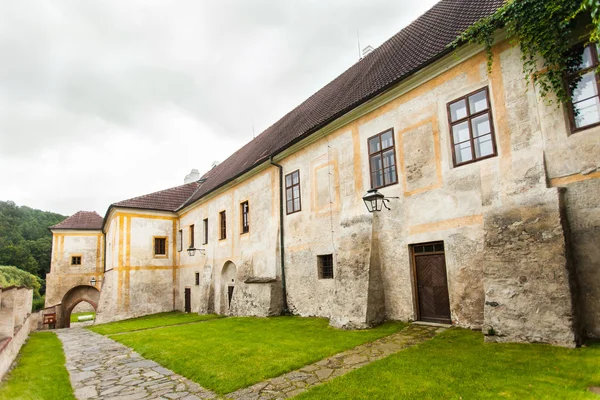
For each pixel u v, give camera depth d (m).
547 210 6.49
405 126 9.66
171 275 24.02
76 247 32.03
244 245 16.80
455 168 8.39
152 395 5.75
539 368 5.07
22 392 5.94
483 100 8.07
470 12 9.75
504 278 6.79
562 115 6.67
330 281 11.73
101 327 17.55
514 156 7.26
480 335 7.19
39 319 20.56
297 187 13.68
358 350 7.16
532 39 6.85
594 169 6.22
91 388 6.31
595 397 4.00
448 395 4.53
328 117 12.03
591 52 6.45
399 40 13.18
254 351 7.83
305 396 4.97
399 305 9.41
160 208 24.36
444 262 8.62
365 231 10.28
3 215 61.31
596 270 6.04
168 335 11.48
